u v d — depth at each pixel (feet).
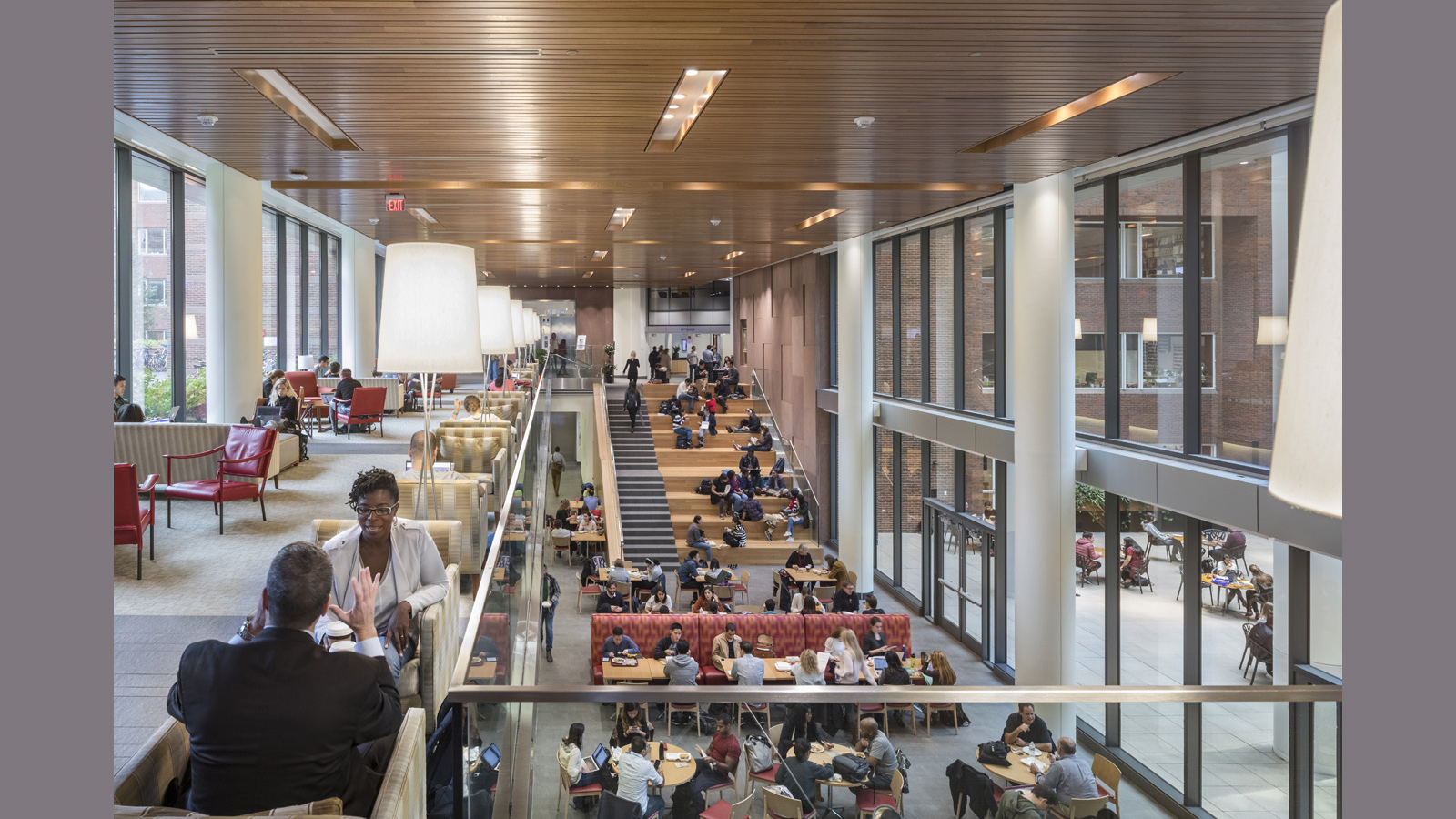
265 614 12.12
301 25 19.65
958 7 18.63
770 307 90.22
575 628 52.85
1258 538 29.50
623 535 73.10
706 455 86.28
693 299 129.49
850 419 65.57
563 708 11.11
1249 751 13.35
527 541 26.21
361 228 53.78
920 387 59.67
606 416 86.94
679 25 19.71
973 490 52.90
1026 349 37.22
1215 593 31.45
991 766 11.54
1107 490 35.24
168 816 7.39
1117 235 36.40
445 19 19.27
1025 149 31.27
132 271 41.86
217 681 8.16
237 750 8.00
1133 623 35.73
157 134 37.50
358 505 13.84
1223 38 20.39
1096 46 20.97
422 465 22.06
